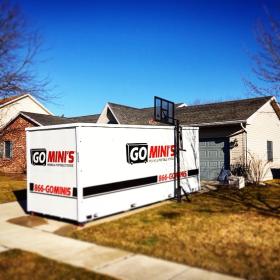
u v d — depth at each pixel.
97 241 7.64
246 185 16.33
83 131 9.30
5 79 13.08
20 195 14.63
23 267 6.06
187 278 5.56
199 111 20.67
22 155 24.02
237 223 9.04
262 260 6.30
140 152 11.36
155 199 12.00
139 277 5.62
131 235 8.07
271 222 9.12
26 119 23.98
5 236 8.22
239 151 17.16
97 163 9.68
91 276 5.66
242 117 17.08
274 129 20.19
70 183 9.39
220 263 6.16
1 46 12.61
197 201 12.51
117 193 10.34
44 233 8.45
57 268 6.00
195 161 14.63
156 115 12.12
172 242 7.47
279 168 20.52
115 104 24.20
